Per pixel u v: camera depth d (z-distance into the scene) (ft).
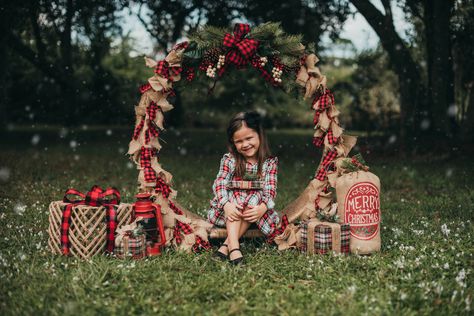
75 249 9.91
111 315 7.18
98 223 9.86
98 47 39.91
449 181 20.84
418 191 19.22
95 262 9.29
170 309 7.42
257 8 31.37
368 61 44.37
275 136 55.98
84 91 48.73
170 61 10.54
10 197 16.74
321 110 10.95
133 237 9.75
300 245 10.50
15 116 73.97
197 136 54.34
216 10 31.42
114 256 9.79
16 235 11.39
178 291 8.02
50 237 10.37
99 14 30.40
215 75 11.73
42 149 36.35
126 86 52.49
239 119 10.52
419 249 10.44
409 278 8.49
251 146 10.59
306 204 11.21
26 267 9.08
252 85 44.88
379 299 7.65
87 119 67.36
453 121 32.65
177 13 32.81
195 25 32.71
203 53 10.54
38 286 8.13
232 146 10.85
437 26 30.63
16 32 37.32
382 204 16.43
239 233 10.28
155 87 10.37
